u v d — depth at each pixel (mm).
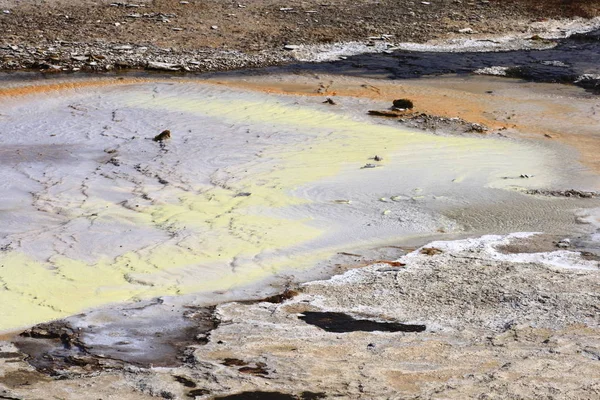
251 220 20562
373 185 23250
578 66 40031
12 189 22734
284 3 49969
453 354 12625
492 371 11789
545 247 18875
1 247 18641
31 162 25250
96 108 31672
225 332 14086
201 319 14938
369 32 45438
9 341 13984
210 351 13094
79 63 38625
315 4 50156
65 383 11961
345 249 18844
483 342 13227
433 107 33031
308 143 27438
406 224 20500
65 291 16406
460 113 32312
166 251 18516
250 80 37469
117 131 28688
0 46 40344
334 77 38156
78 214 20891
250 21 46531
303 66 40062
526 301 15180
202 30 44688
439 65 40344
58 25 44156
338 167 24906
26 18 44969
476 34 45750
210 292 16391
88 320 14867
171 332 14336
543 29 46969
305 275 17297
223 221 20469
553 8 50344
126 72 38312
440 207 21672
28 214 20828
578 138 28969
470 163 25469
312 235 19703
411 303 15430
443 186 23250
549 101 34438
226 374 12031
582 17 49188
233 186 23125
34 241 19062
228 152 26328
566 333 13555
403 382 11523
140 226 20094
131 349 13578
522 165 25422
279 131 28797
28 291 16359
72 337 14070
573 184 23594
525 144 27906
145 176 23969
